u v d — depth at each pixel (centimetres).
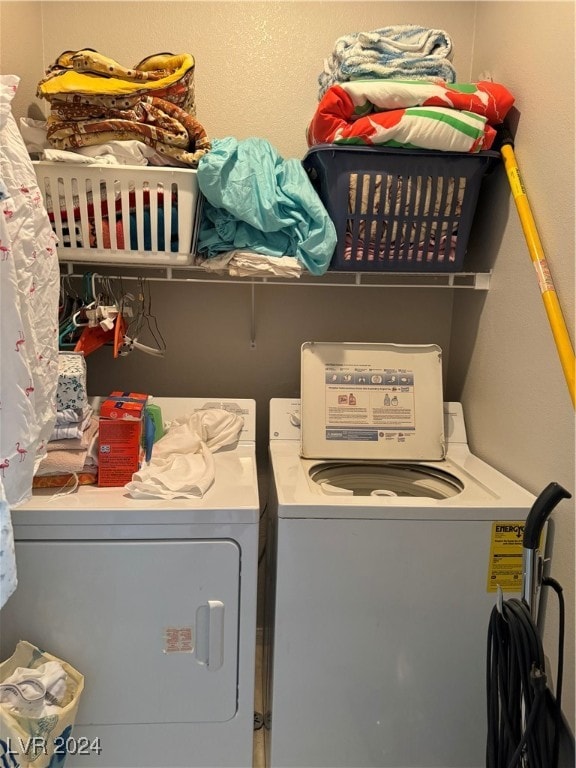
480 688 132
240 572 124
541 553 127
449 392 198
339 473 170
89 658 125
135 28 178
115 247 148
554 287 126
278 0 179
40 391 112
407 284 173
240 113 183
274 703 130
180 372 194
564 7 124
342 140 143
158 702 127
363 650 129
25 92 163
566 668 120
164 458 146
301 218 148
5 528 93
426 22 181
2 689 111
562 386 125
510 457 149
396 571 126
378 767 134
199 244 158
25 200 107
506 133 148
